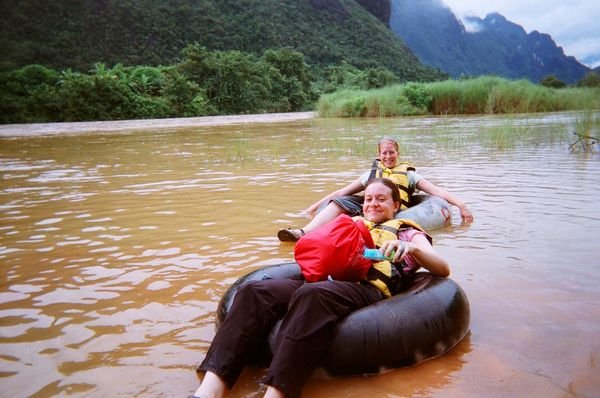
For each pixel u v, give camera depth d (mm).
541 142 11992
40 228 5246
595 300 3152
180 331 2885
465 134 14555
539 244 4273
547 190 6402
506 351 2594
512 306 3109
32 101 36781
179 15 83250
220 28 84875
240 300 2443
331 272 2678
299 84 57062
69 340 2793
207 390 2191
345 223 2777
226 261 4055
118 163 10484
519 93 26672
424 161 9484
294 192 6793
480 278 3570
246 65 51000
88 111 36906
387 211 3178
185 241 4637
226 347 2297
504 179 7285
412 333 2477
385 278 2779
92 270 3914
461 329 2691
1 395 2270
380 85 61812
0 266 4051
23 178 8734
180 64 49000
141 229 5102
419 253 2762
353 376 2418
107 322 3012
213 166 9633
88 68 67750
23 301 3346
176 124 26500
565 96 27688
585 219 4973
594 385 2268
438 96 28172
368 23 111875
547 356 2531
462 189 6680
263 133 17875
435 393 2254
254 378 2428
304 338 2273
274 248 4367
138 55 73312
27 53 65000
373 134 15625
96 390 2305
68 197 6918
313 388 2336
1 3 72062
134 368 2494
